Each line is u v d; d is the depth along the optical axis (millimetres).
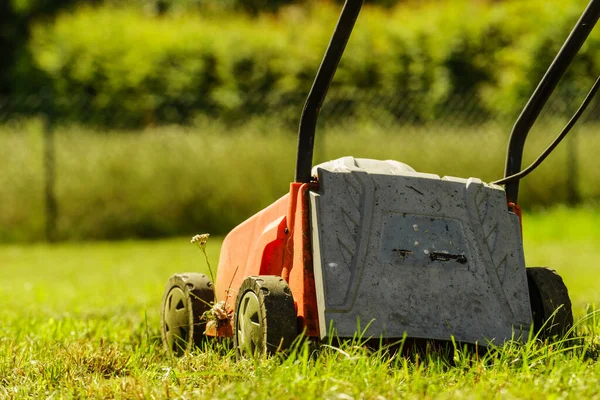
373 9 25047
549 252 13133
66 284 10258
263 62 20016
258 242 4703
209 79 20047
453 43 20094
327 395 3531
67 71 20594
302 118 4457
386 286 4191
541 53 19172
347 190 4336
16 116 20266
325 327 4078
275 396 3551
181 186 16891
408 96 19547
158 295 8984
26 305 8305
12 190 16469
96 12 23797
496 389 3703
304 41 20297
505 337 4301
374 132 17859
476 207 4500
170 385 4020
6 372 4637
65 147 16719
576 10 19281
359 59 19984
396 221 4336
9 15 27078
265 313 4133
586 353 4559
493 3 21859
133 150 16969
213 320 4820
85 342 5664
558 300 4676
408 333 4137
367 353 4312
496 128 18453
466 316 4266
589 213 17031
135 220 16688
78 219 16516
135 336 5984
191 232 16891
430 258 4312
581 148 18469
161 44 20203
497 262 4438
